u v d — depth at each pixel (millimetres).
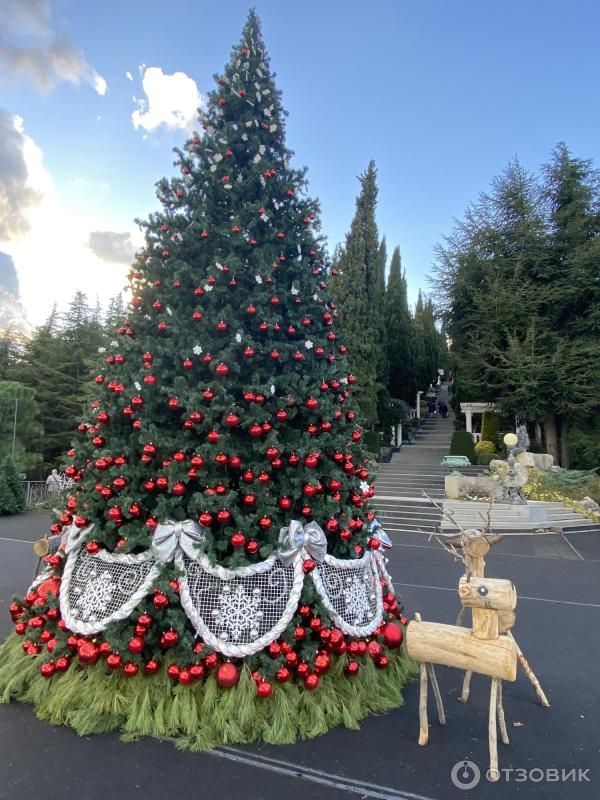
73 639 3311
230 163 4203
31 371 25828
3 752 2891
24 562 8125
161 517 3266
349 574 3637
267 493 3381
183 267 3787
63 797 2529
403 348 29594
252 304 3793
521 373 17594
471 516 12828
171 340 3705
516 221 19406
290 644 3236
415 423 29516
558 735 3201
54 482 15812
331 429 3850
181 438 3508
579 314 18672
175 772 2738
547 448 19469
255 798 2547
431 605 6086
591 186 18703
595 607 6109
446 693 3773
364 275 22078
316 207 4305
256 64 4336
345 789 2627
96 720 3105
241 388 3682
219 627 3182
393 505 14430
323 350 3955
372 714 3400
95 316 28125
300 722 3135
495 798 2586
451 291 20406
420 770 2799
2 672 3641
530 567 8500
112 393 3686
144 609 3189
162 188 4133
